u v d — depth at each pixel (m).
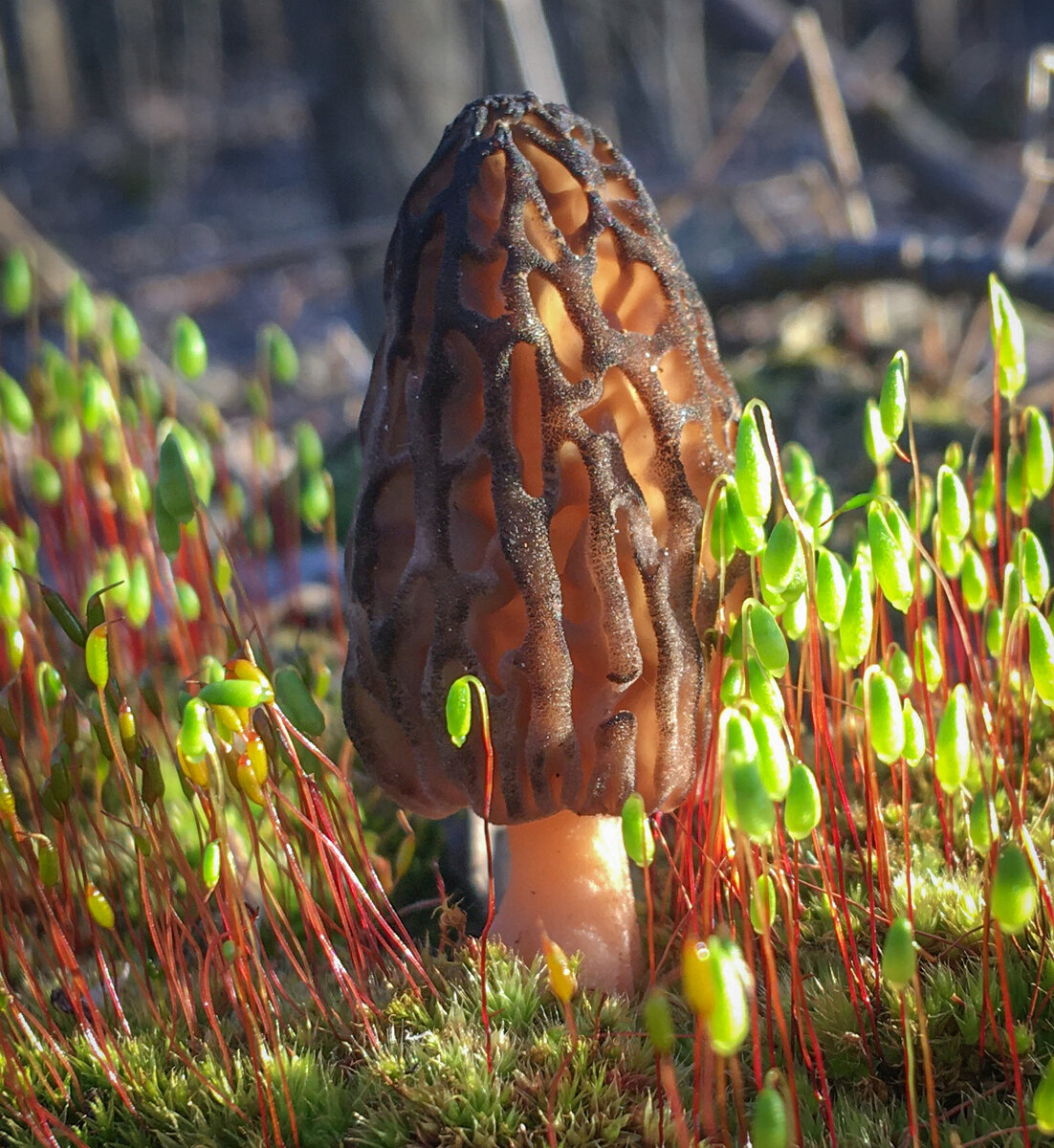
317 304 0.91
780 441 0.41
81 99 1.67
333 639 0.33
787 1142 0.26
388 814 0.30
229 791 0.29
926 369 0.49
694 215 0.92
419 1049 0.27
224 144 1.43
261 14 1.68
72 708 0.27
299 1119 0.27
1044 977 0.27
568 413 0.27
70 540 0.31
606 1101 0.27
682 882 0.28
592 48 1.21
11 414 0.30
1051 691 0.27
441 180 0.27
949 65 1.39
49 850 0.27
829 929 0.28
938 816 0.29
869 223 0.51
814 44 0.51
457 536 0.27
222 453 0.31
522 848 0.28
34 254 0.52
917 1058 0.27
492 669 0.27
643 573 0.27
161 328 0.86
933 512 0.33
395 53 0.57
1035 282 0.43
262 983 0.27
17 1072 0.27
